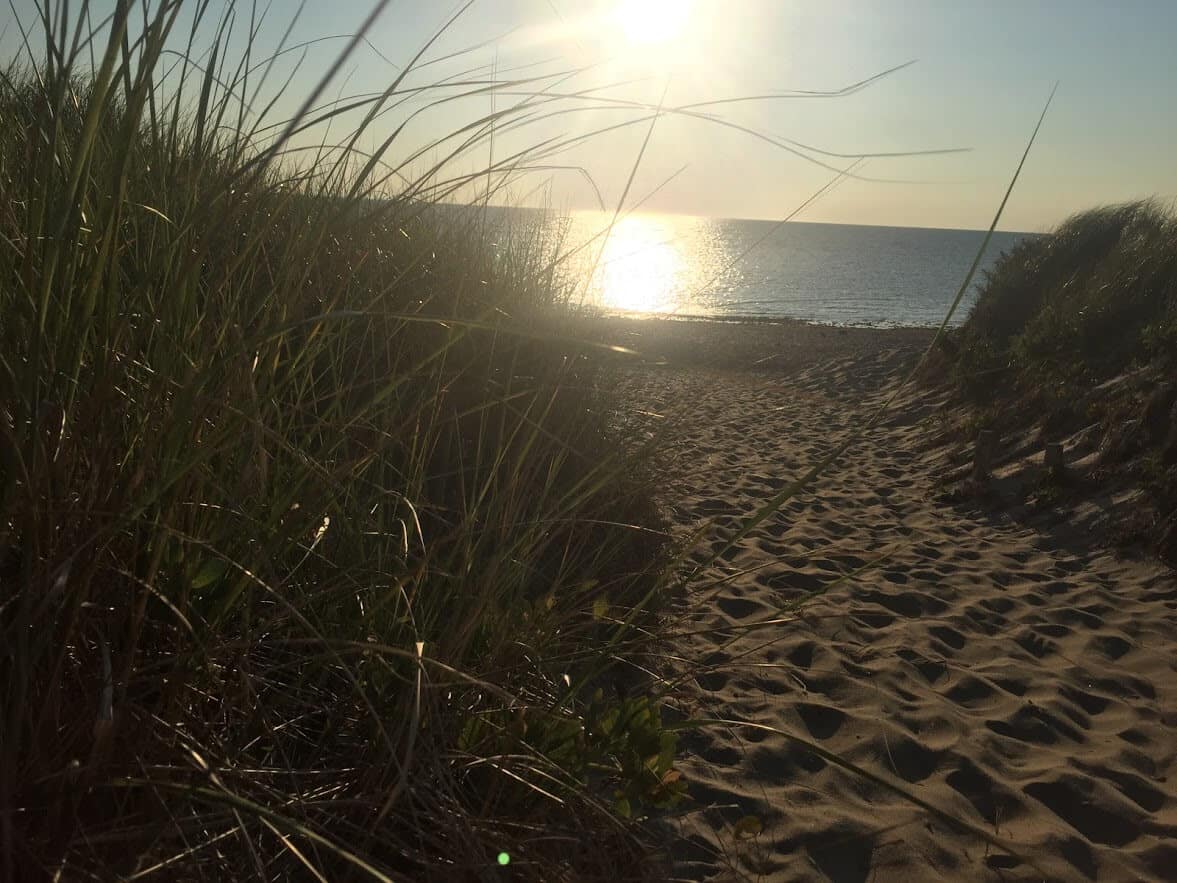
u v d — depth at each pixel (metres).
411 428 2.33
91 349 1.48
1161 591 4.93
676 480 6.54
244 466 1.57
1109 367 7.98
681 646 3.46
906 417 10.10
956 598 4.80
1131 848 2.63
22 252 1.45
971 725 3.30
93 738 1.29
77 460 1.39
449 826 1.49
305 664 1.78
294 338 1.85
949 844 2.55
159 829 1.29
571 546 3.22
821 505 6.79
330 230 1.66
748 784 2.75
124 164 1.32
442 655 1.84
